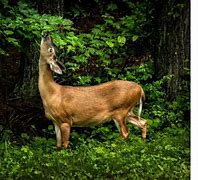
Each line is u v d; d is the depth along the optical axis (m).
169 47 11.94
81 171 8.29
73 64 11.42
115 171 8.34
